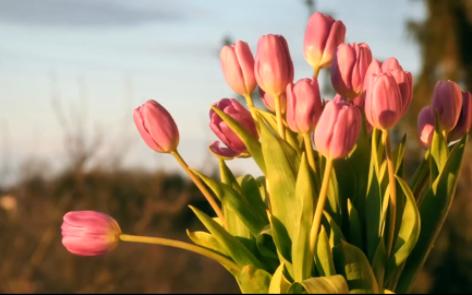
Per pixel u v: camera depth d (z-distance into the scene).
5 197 5.18
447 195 1.18
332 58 1.25
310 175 1.13
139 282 5.18
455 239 4.86
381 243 1.15
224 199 1.21
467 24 8.39
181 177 6.06
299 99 1.15
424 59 8.56
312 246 1.12
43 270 5.02
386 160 1.20
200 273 5.49
